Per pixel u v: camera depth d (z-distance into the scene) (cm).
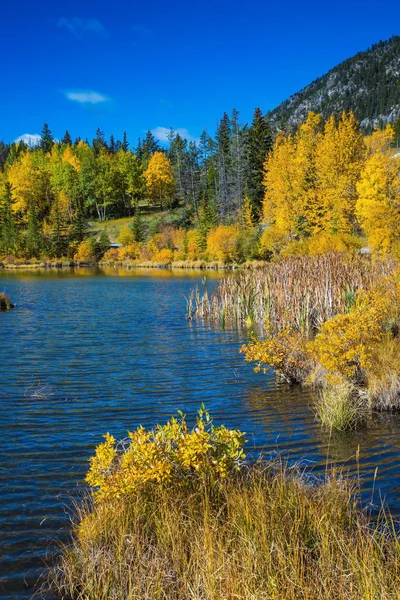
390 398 879
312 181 4525
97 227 9638
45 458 703
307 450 714
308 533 421
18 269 7450
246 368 1284
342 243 3166
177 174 10531
